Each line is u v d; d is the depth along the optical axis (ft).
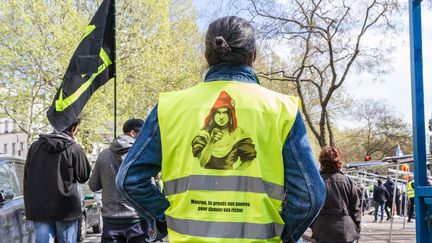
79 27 82.48
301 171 7.01
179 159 7.26
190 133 7.23
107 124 90.33
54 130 22.74
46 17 81.46
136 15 95.14
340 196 17.47
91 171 20.77
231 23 7.64
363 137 211.61
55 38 81.15
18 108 84.94
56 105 23.09
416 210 8.89
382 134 206.59
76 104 23.72
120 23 92.32
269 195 7.00
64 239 19.72
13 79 80.94
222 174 7.02
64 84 23.86
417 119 9.23
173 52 105.19
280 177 7.07
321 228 17.51
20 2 79.20
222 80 7.47
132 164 7.33
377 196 69.10
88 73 24.73
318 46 76.69
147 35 97.71
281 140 7.12
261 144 7.08
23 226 22.16
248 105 7.21
